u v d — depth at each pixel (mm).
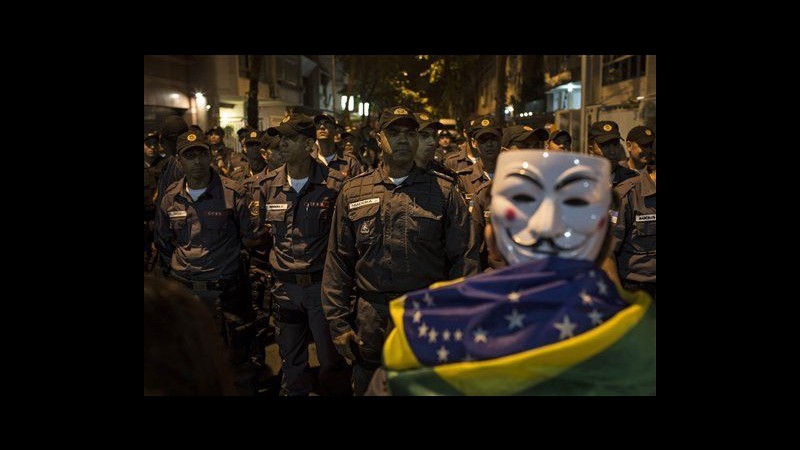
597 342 1233
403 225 3633
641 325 1272
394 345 1410
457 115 35719
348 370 5316
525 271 1325
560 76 30172
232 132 26984
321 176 4719
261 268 5215
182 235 4793
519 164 1388
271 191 4754
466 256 3648
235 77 26203
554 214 1352
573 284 1286
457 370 1302
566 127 16562
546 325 1266
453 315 1343
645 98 13367
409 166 3723
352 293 4102
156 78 21641
